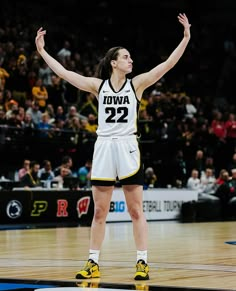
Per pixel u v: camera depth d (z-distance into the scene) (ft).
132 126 28.84
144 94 108.47
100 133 29.07
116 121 28.71
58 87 93.35
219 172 100.37
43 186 76.59
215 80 135.23
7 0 115.55
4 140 80.38
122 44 127.85
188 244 48.44
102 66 29.63
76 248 44.68
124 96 28.78
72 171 86.17
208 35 140.87
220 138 102.12
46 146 83.71
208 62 136.36
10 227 68.08
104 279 28.50
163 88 113.91
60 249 43.88
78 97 98.22
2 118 80.43
